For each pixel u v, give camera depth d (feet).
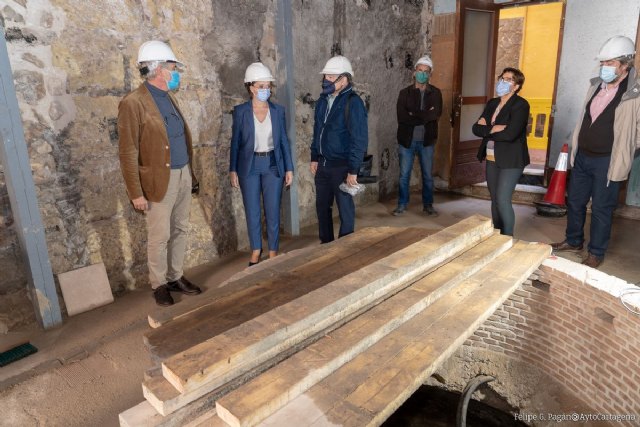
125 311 9.96
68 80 9.20
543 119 25.64
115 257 10.57
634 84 9.93
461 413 8.93
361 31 16.35
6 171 8.26
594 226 11.21
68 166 9.45
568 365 8.34
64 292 9.64
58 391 7.52
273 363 5.16
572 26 16.33
